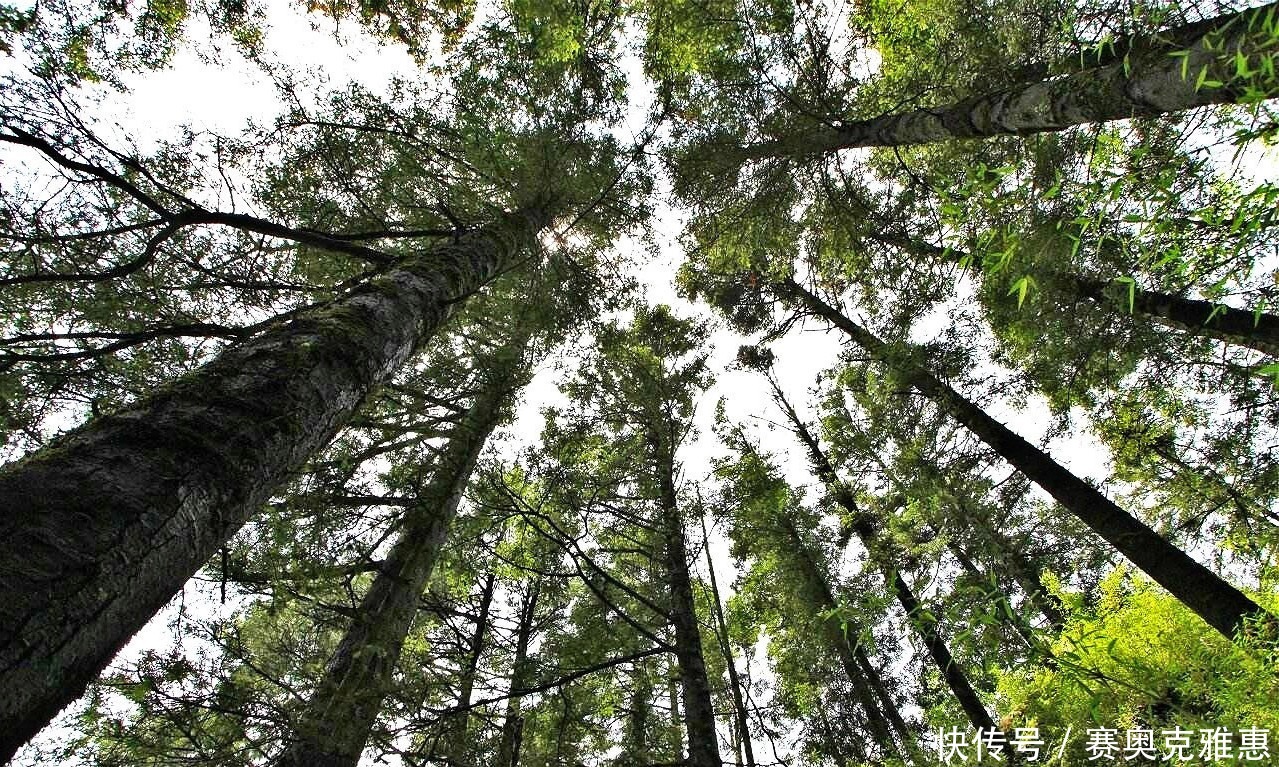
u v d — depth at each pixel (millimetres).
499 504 5641
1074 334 5355
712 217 7676
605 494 7664
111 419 1583
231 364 1982
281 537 4250
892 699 10984
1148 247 1588
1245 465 6305
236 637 4004
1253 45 1499
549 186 6863
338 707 3322
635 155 7473
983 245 1988
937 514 7828
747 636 12023
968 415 7227
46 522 1201
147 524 1340
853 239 7199
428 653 7168
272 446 1796
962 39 4645
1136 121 3371
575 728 7316
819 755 10461
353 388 2352
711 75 6465
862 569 10188
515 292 6719
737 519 8367
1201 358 5523
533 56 6391
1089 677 2322
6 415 3525
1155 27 2516
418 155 6078
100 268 3848
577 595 10062
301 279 5441
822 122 6020
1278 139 1291
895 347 7012
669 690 10609
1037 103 3805
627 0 6441
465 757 4504
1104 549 6828
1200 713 2357
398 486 5289
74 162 3062
